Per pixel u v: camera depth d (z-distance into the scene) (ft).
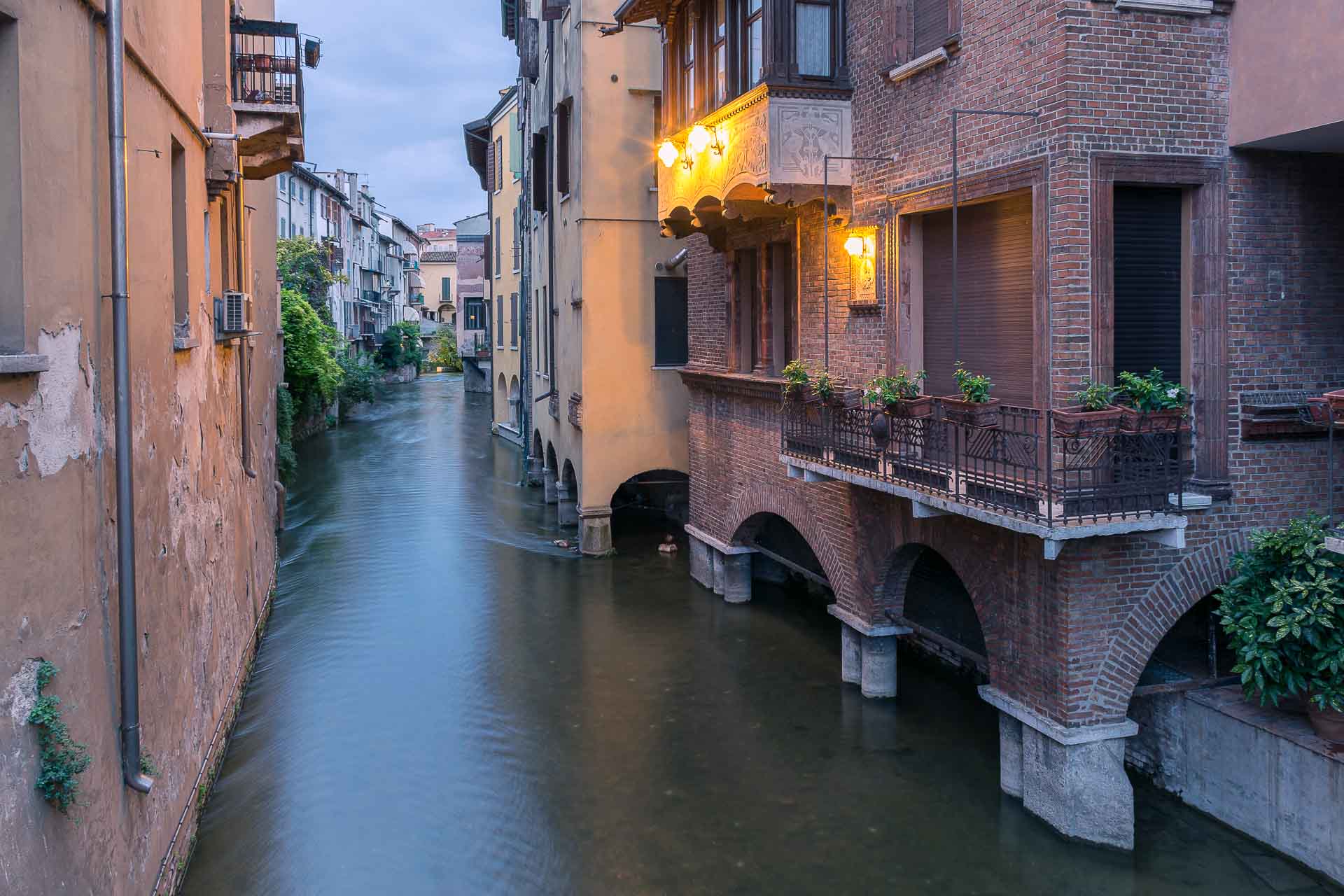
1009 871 26.89
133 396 23.16
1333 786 25.04
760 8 38.73
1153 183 27.48
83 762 17.29
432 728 37.04
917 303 35.47
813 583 54.54
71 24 19.17
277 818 30.35
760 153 37.83
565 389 72.84
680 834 29.25
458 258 201.16
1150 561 27.94
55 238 18.15
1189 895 25.44
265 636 48.03
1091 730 27.66
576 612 51.88
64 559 18.11
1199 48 27.53
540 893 26.27
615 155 63.10
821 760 33.99
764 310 46.68
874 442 33.42
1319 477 29.22
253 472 47.65
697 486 57.31
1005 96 29.14
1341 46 24.58
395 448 117.39
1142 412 25.22
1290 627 24.76
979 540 31.27
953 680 41.50
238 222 45.32
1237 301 28.25
